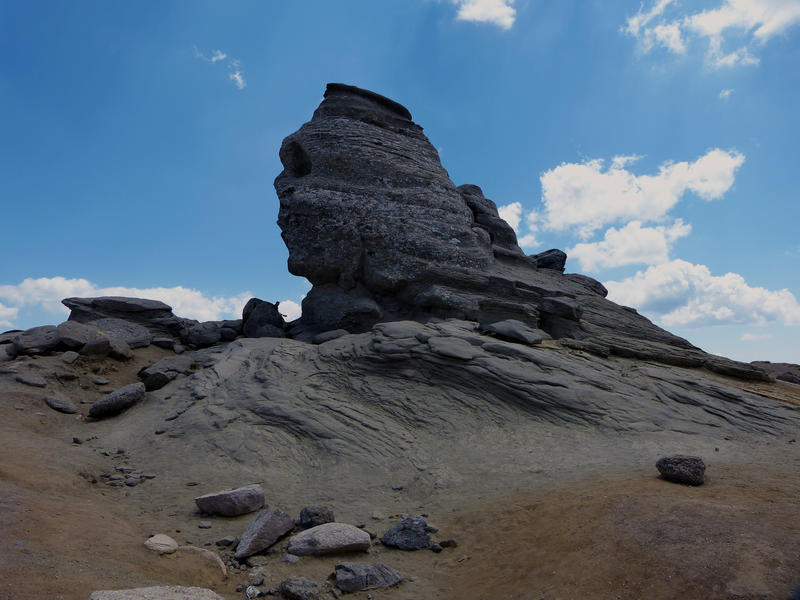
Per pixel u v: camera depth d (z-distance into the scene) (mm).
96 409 18266
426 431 15031
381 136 28484
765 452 12367
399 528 8906
